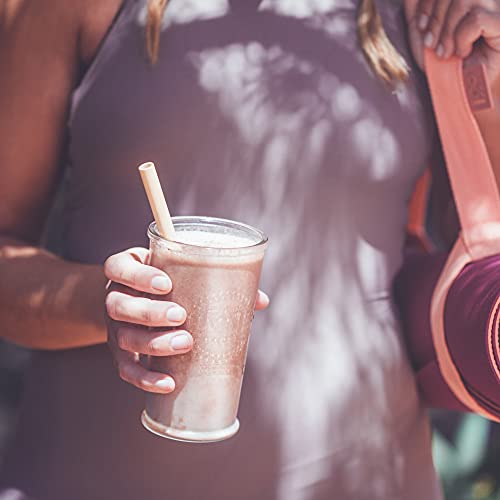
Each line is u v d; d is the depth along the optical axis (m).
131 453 0.98
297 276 0.98
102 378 0.99
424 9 1.02
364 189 1.00
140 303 0.80
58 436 1.00
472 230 1.01
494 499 1.92
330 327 0.99
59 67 1.02
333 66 1.00
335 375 0.98
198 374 0.81
